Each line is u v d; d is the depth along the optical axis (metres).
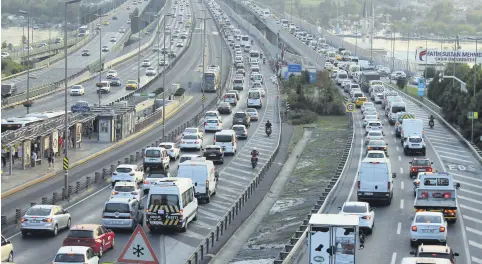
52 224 110.94
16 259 98.50
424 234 100.31
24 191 150.00
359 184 130.25
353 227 78.44
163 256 102.94
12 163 176.88
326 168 180.25
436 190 117.69
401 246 102.75
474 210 128.75
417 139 190.88
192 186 124.31
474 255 98.56
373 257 96.62
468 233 111.50
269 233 119.94
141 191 141.50
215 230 115.38
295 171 182.25
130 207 114.81
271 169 184.38
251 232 122.94
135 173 154.00
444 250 82.88
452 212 117.38
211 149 189.00
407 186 150.62
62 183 159.62
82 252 86.06
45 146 183.25
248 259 103.00
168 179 121.00
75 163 181.88
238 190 157.25
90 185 156.12
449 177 119.62
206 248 105.31
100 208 134.25
